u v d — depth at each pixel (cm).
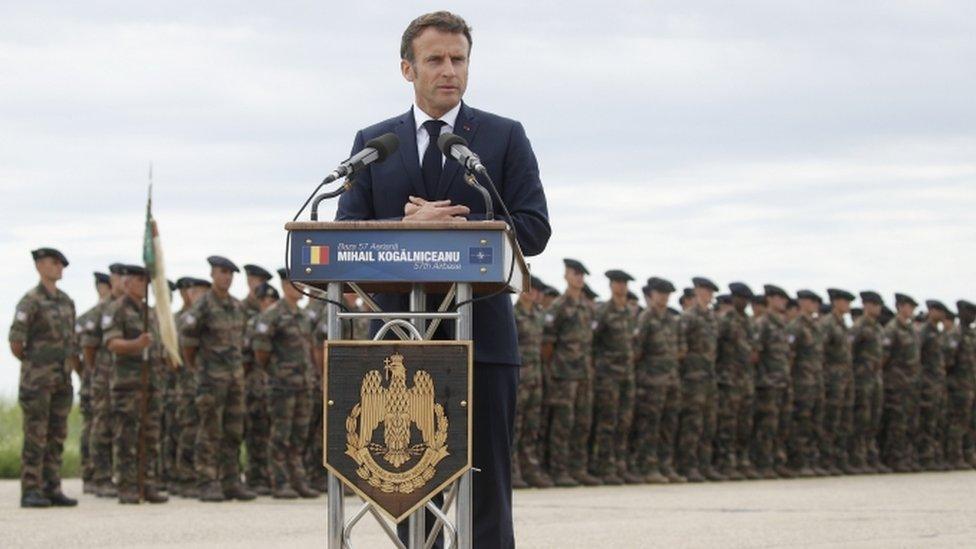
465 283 578
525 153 693
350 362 578
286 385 1994
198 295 2167
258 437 2084
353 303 1983
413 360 577
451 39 677
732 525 1461
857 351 3066
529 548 1205
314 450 2142
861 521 1518
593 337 2467
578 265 2361
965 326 3297
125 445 1848
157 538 1313
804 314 2892
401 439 576
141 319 1864
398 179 684
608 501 1897
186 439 2025
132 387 1848
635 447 2544
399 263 574
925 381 3212
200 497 1919
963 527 1437
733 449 2723
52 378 1727
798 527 1434
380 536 1346
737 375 2719
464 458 576
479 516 681
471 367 577
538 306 2416
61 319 1736
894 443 3162
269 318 2002
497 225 572
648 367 2528
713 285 2659
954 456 3291
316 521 1520
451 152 624
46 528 1413
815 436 2928
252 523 1488
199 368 1931
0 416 3134
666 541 1272
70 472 2783
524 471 2291
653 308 2547
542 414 2348
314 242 575
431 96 677
